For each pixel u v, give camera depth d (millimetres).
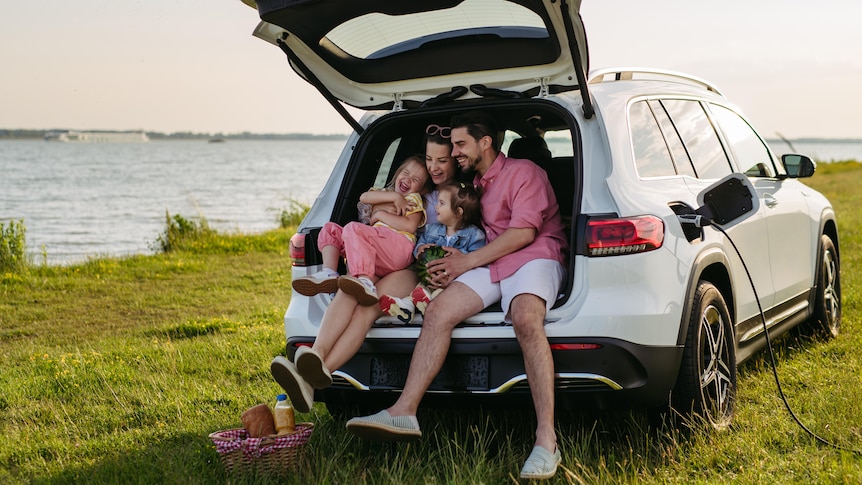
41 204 36594
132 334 7914
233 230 18656
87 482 3734
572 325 3537
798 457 3654
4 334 8195
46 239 21781
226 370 6055
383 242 3918
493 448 4051
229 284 11133
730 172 4801
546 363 3492
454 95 4176
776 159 5648
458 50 4016
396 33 4047
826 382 4867
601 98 3936
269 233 16875
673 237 3756
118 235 23031
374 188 4168
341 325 3770
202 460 3971
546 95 3990
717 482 3396
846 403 4289
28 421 4898
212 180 65250
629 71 4348
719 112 5047
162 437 4492
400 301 3789
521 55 3922
